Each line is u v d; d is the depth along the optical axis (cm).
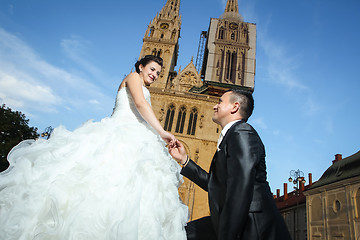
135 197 150
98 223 137
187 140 3747
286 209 3512
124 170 161
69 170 158
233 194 144
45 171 152
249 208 154
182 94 4184
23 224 132
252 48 4666
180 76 4638
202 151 3675
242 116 213
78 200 142
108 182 152
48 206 137
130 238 132
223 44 4700
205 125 3894
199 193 3375
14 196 138
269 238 148
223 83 4256
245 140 162
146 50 4794
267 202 161
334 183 2194
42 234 123
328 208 2242
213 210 172
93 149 174
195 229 209
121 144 178
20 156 158
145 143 191
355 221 1878
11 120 2869
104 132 189
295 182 2275
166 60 4700
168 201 178
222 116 219
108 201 144
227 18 5038
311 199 2550
